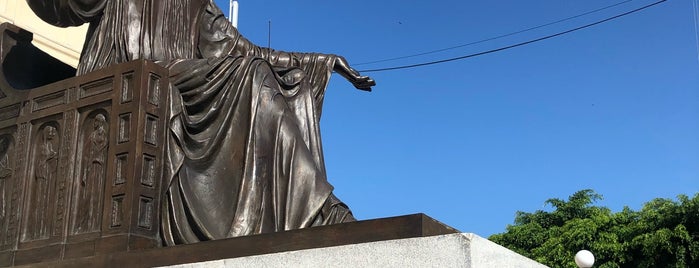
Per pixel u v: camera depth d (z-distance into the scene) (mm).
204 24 8445
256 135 6934
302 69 8430
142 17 7641
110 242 6121
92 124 6738
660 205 25828
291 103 7762
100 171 6512
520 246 29578
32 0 8062
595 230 26078
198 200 6598
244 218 6578
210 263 5141
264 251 5105
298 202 6738
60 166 6785
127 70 6609
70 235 6500
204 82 6996
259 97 7082
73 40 11930
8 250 6820
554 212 30766
